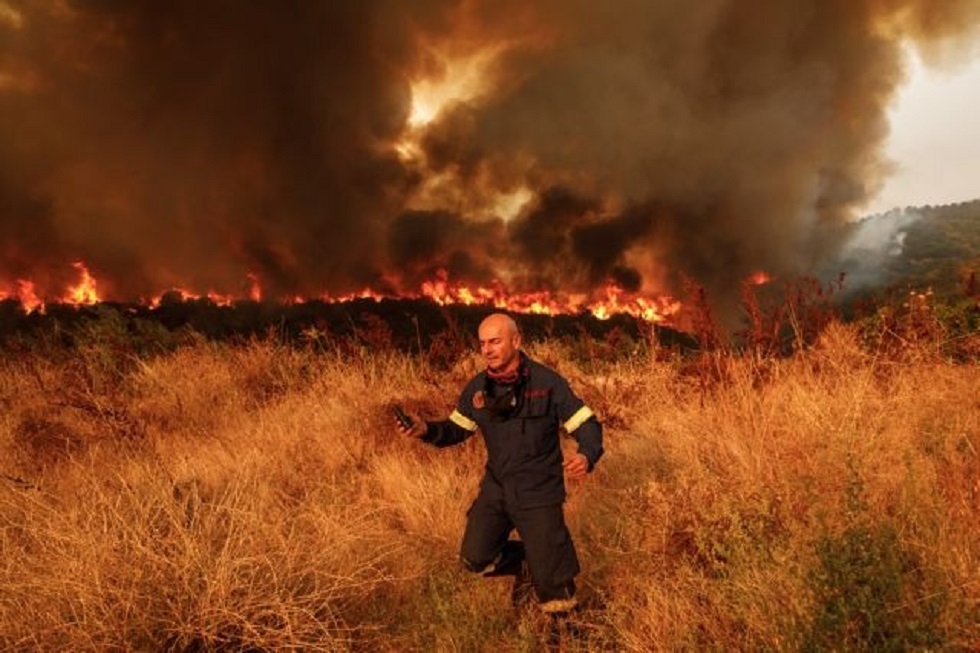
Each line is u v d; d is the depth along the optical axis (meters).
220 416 7.50
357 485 5.35
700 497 3.96
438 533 4.52
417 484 5.07
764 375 5.91
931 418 4.69
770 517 3.54
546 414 3.42
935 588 2.82
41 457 6.18
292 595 3.47
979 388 5.03
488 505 3.53
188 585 3.44
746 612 3.01
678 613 3.26
